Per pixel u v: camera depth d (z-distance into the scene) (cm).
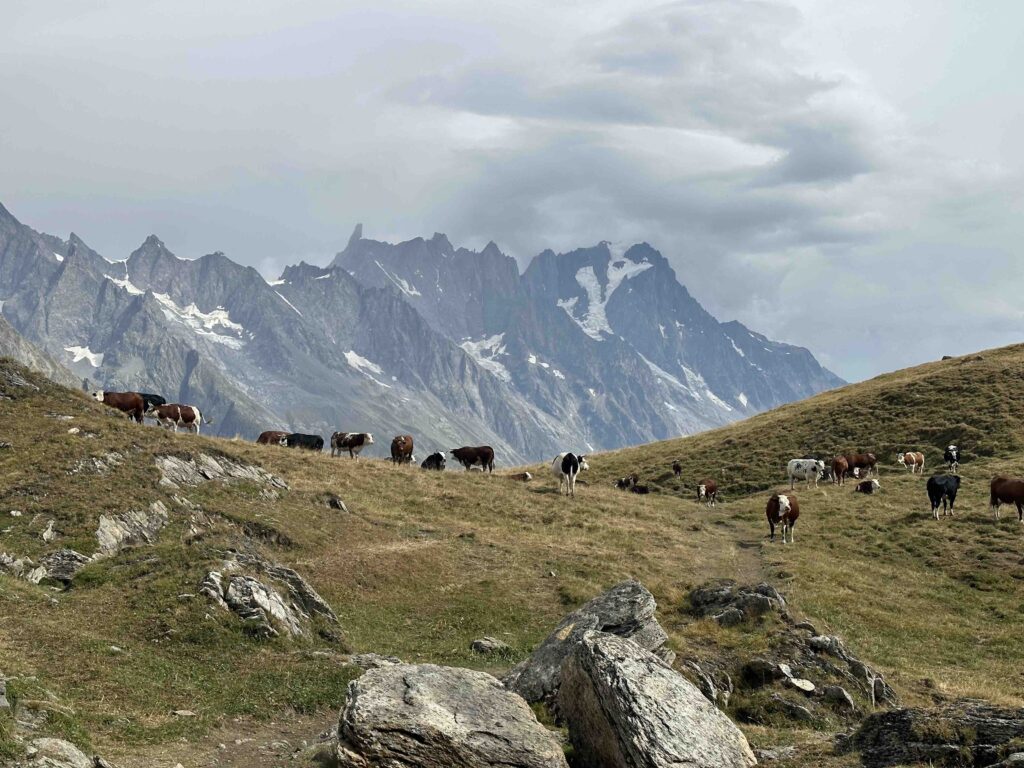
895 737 1526
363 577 3462
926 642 3369
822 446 7156
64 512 3153
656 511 5675
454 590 3519
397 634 3019
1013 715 1498
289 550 3609
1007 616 3719
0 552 2809
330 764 1623
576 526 4903
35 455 3575
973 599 3944
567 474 5847
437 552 3928
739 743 1548
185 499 3659
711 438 8488
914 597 3950
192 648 2331
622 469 7662
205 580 2653
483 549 4106
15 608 2380
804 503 5703
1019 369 7781
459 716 1535
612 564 4016
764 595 2961
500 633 3123
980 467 5994
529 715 1627
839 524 5131
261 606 2584
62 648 2100
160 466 3884
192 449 4203
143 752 1638
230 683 2152
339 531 4003
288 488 4431
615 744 1510
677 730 1491
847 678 2462
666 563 4194
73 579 2766
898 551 4609
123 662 2119
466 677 1716
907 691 2652
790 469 6347
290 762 1667
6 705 1508
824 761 1510
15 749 1351
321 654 2433
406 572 3616
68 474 3469
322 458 5725
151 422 7781
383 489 5147
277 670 2262
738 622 2788
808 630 2695
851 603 3719
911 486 5869
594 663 1628
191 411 5703
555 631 2280
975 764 1396
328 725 1994
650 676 1608
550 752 1494
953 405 7294
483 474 6325
